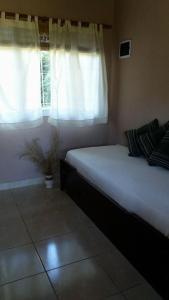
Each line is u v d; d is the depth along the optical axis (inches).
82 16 127.9
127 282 68.7
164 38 105.3
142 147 106.9
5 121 117.0
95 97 135.9
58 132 135.0
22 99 116.8
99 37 130.0
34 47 115.4
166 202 66.4
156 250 62.7
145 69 118.3
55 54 119.6
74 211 107.2
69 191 120.1
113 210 81.4
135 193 73.7
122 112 139.2
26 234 90.5
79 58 126.1
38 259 77.5
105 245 84.4
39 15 117.9
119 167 95.6
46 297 63.9
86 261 76.8
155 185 77.5
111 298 63.7
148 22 112.7
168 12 102.0
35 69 117.5
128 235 74.9
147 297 63.9
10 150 126.6
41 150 133.4
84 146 145.3
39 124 124.9
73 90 126.7
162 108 111.2
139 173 88.5
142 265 69.9
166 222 60.7
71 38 122.1
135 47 122.8
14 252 80.8
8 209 108.8
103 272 72.3
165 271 60.3
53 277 70.4
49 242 85.9
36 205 112.7
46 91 127.4
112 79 143.8
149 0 110.5
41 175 137.5
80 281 69.0
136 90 126.1
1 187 129.3
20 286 67.3
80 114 131.3
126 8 125.3
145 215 68.2
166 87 107.5
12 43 110.8
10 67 112.5
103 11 132.6
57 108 124.6
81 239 87.7
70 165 116.4
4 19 108.6
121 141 143.1
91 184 97.1
